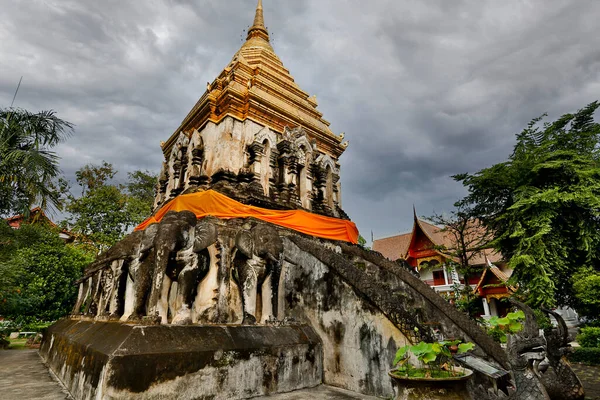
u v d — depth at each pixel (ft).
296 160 37.35
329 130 47.91
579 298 41.22
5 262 44.88
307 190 38.24
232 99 35.58
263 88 41.45
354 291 22.12
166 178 45.24
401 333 18.74
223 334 18.29
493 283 78.84
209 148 35.99
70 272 66.39
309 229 31.83
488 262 79.87
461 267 55.42
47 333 33.58
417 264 103.55
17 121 45.91
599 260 46.42
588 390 27.71
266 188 34.88
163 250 19.21
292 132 38.78
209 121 37.09
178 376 15.21
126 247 22.54
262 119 37.60
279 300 26.27
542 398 13.03
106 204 87.45
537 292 43.14
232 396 16.94
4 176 42.96
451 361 15.43
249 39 56.08
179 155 40.04
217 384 16.48
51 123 47.98
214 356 16.76
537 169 47.50
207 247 21.47
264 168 35.65
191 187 33.37
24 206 45.19
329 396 18.88
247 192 31.91
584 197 42.75
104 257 27.99
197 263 20.57
